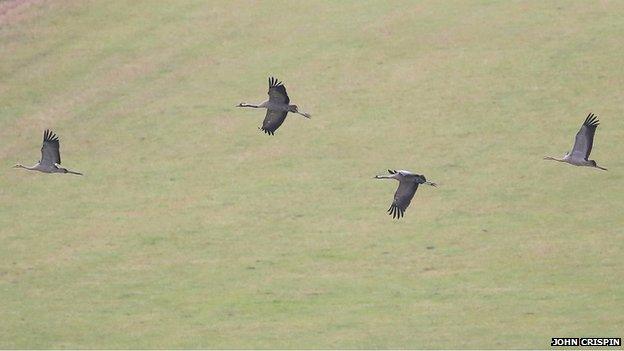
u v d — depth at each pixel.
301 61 61.06
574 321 37.94
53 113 58.97
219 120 56.91
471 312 39.06
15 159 55.19
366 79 58.78
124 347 37.69
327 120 55.78
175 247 46.16
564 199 47.38
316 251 44.91
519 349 36.09
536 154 50.97
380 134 54.09
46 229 48.69
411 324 38.31
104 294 42.38
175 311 40.59
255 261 44.41
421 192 49.00
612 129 52.16
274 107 31.73
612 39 59.56
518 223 45.84
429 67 59.09
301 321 39.12
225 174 52.22
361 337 37.47
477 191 48.62
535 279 41.41
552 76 56.94
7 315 40.84
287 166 52.41
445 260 43.41
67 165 54.22
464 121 54.31
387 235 45.81
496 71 57.94
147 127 56.91
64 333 39.09
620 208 46.25
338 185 50.31
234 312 40.22
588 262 42.34
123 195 51.31
